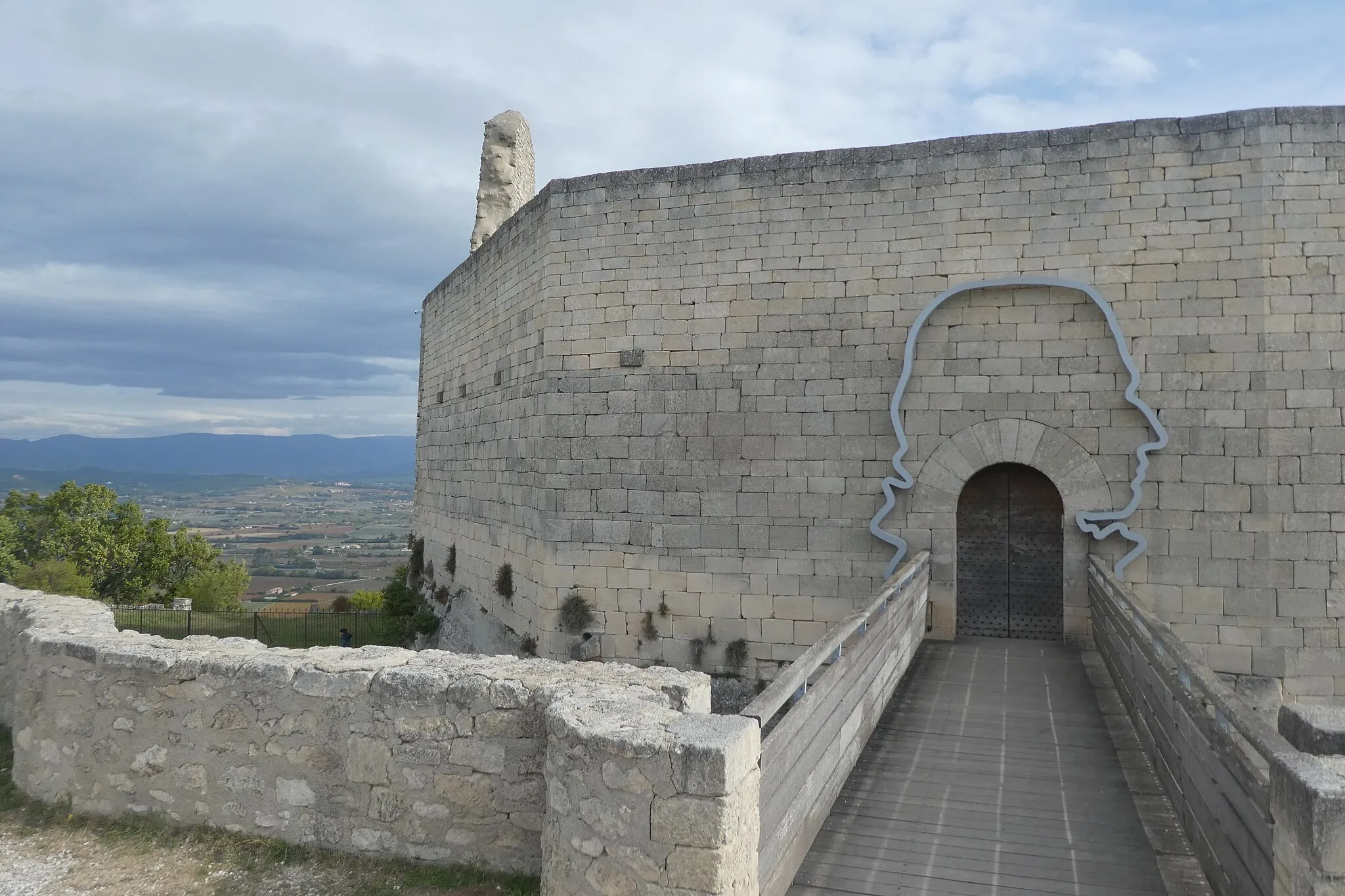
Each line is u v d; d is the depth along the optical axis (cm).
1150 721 708
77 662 701
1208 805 514
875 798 642
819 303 1215
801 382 1219
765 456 1230
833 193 1214
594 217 1325
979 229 1152
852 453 1195
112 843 632
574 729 454
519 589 1451
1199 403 1064
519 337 1488
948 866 540
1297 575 1027
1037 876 527
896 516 1177
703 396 1259
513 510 1499
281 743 621
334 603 3541
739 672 1223
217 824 637
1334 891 332
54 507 3688
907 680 958
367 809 595
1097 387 1107
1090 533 1102
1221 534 1052
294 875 579
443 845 574
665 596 1262
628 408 1294
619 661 1277
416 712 586
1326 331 1026
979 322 1156
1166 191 1084
